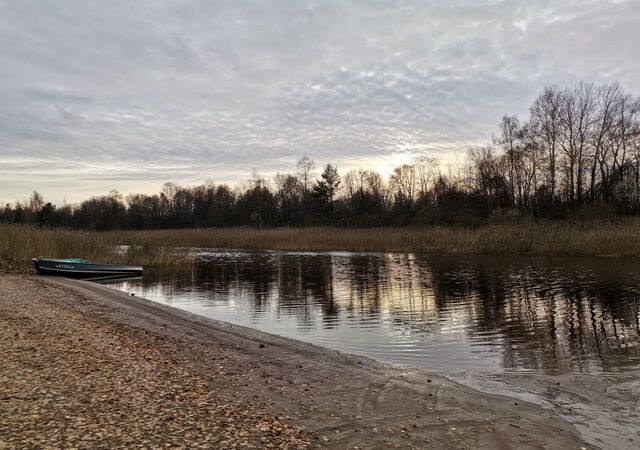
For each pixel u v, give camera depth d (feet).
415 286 71.05
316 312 53.67
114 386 24.95
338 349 37.55
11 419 19.67
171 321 46.91
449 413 23.12
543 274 78.23
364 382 28.14
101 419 20.24
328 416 22.58
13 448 16.94
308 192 295.69
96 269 88.12
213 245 160.45
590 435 20.62
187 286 77.10
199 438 18.94
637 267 81.15
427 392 26.32
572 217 137.08
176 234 164.66
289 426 21.08
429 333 42.73
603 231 103.60
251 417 21.88
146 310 52.85
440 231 137.69
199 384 26.71
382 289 69.26
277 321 48.98
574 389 26.84
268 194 303.89
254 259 124.06
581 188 166.50
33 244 95.35
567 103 166.40
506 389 27.02
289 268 101.65
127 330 41.22
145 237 134.10
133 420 20.38
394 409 23.65
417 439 20.07
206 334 41.39
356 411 23.31
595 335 40.57
